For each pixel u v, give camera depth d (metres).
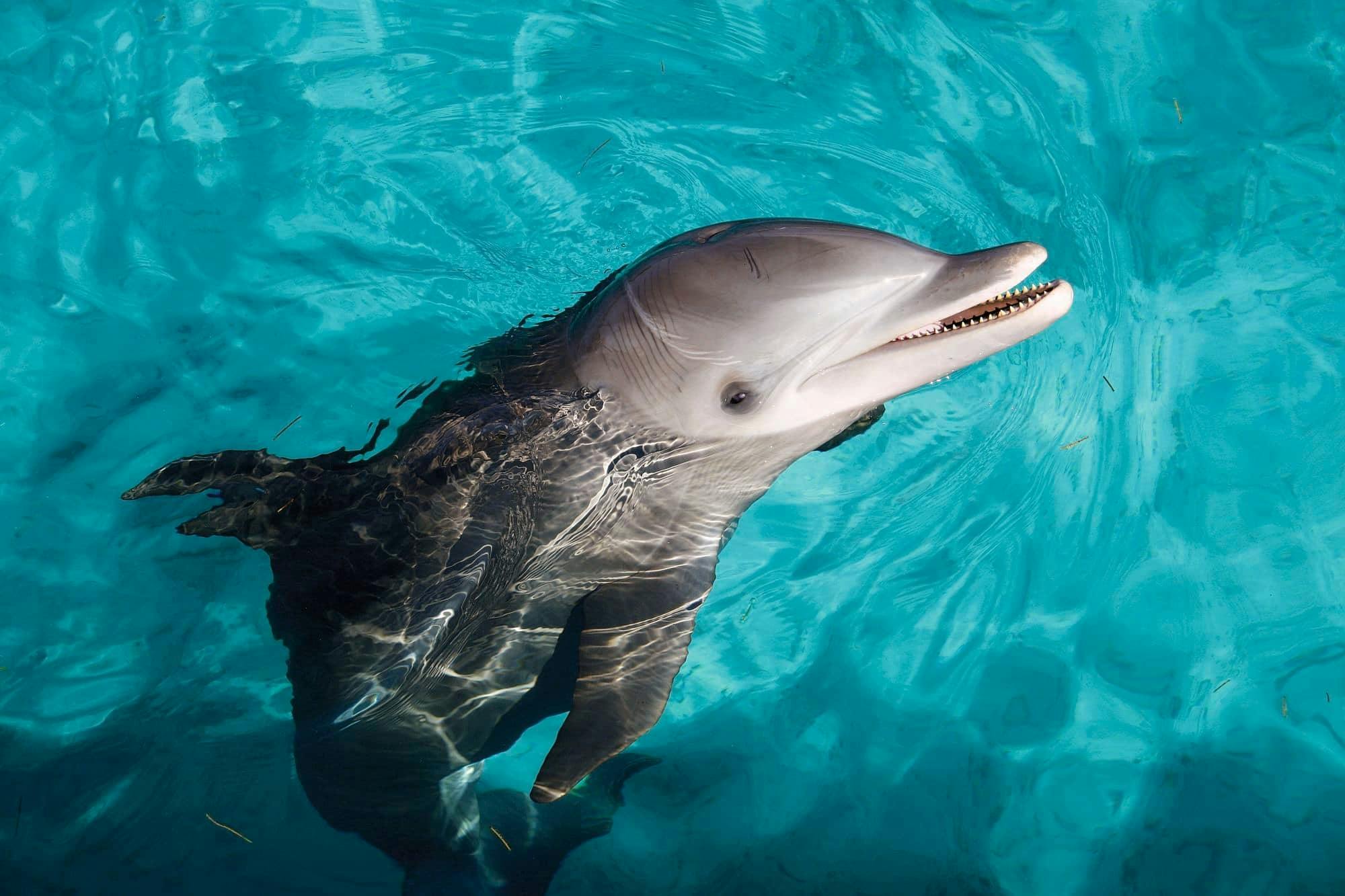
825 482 1.50
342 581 1.18
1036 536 1.43
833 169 1.75
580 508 1.23
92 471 1.43
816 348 1.18
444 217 1.67
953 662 1.34
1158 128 1.86
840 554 1.43
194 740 1.24
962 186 1.74
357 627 1.17
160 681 1.28
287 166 1.73
